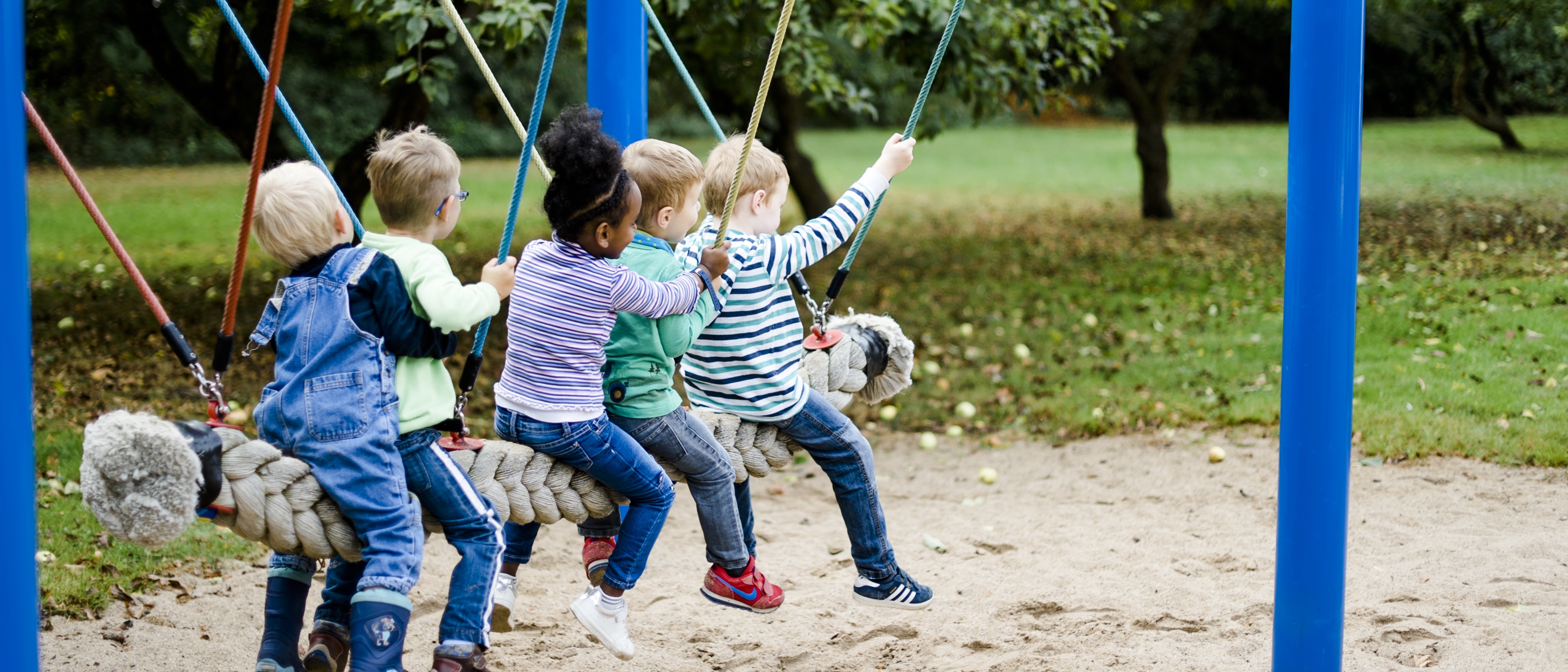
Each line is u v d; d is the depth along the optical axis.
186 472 2.26
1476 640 3.72
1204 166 22.11
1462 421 6.13
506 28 6.96
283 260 2.58
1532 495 5.21
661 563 4.90
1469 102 21.25
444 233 2.69
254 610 4.25
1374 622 3.93
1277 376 7.36
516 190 2.76
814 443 3.29
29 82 11.61
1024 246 13.41
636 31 4.21
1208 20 31.02
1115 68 14.60
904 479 6.10
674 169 2.91
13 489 2.20
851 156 27.80
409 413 2.57
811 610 4.32
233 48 9.75
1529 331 7.55
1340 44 2.78
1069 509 5.47
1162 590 4.37
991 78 9.55
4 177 2.14
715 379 3.14
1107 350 8.30
